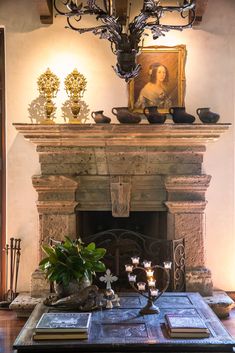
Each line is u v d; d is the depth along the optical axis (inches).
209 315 135.9
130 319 131.8
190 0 111.3
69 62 203.5
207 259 206.2
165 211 204.1
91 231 211.2
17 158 203.5
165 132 189.2
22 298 192.1
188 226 197.2
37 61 202.8
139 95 204.2
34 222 203.8
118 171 198.1
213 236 206.2
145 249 199.5
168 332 121.3
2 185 206.5
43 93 201.8
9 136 203.2
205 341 116.5
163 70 204.1
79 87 198.7
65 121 203.6
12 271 201.5
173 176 196.1
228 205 206.2
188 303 147.7
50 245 185.2
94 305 140.8
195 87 205.0
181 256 192.1
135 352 116.0
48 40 203.0
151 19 205.0
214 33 204.7
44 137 190.2
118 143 193.5
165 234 205.5
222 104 205.2
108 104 204.1
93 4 108.5
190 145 195.6
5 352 151.1
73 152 196.1
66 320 125.2
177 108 191.6
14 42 202.4
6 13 202.8
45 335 118.3
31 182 203.2
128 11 200.4
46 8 193.8
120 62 110.0
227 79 204.8
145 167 197.9
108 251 204.5
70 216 196.4
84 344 114.9
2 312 195.0
